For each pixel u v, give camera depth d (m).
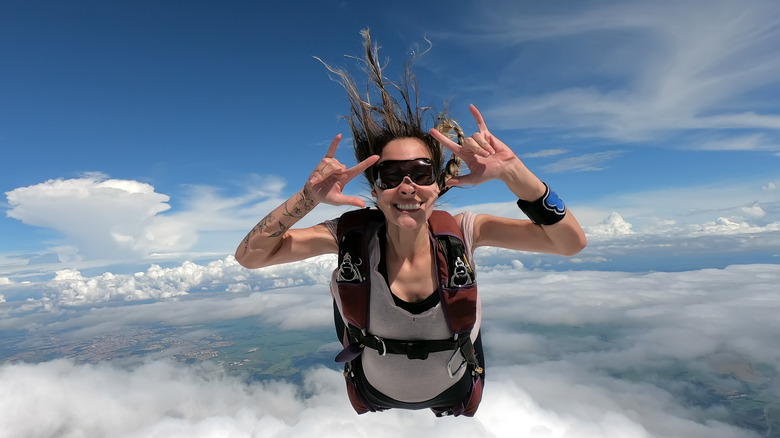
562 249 0.96
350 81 1.09
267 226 0.97
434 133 0.88
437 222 1.00
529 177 0.85
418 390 1.08
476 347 1.15
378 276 0.98
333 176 0.91
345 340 1.17
